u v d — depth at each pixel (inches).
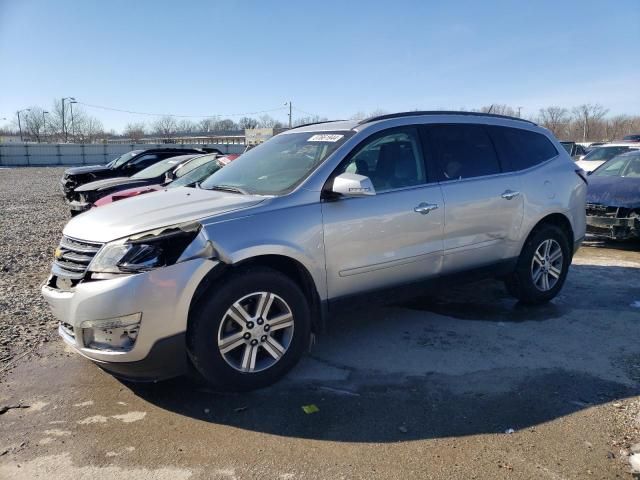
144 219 138.6
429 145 177.9
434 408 133.0
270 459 113.0
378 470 108.7
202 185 180.9
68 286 138.4
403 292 169.9
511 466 109.2
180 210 143.3
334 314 157.6
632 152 379.2
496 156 193.9
